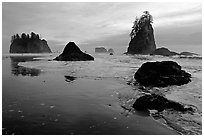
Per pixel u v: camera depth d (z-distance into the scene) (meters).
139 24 81.94
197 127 8.23
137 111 10.12
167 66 18.00
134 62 34.16
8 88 14.88
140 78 17.31
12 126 8.07
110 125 8.38
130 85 16.17
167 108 10.38
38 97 12.41
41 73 22.66
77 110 10.10
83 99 12.11
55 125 8.23
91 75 20.69
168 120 8.95
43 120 8.71
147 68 18.03
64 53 41.69
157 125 8.45
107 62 34.19
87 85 16.05
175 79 16.47
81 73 21.94
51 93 13.41
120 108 10.56
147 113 9.85
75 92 13.73
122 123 8.59
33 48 138.38
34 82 17.28
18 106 10.59
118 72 22.05
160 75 17.30
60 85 15.99
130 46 84.88
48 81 17.75
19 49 137.88
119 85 16.11
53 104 11.02
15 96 12.57
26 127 8.00
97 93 13.54
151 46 80.75
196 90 13.98
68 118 9.02
